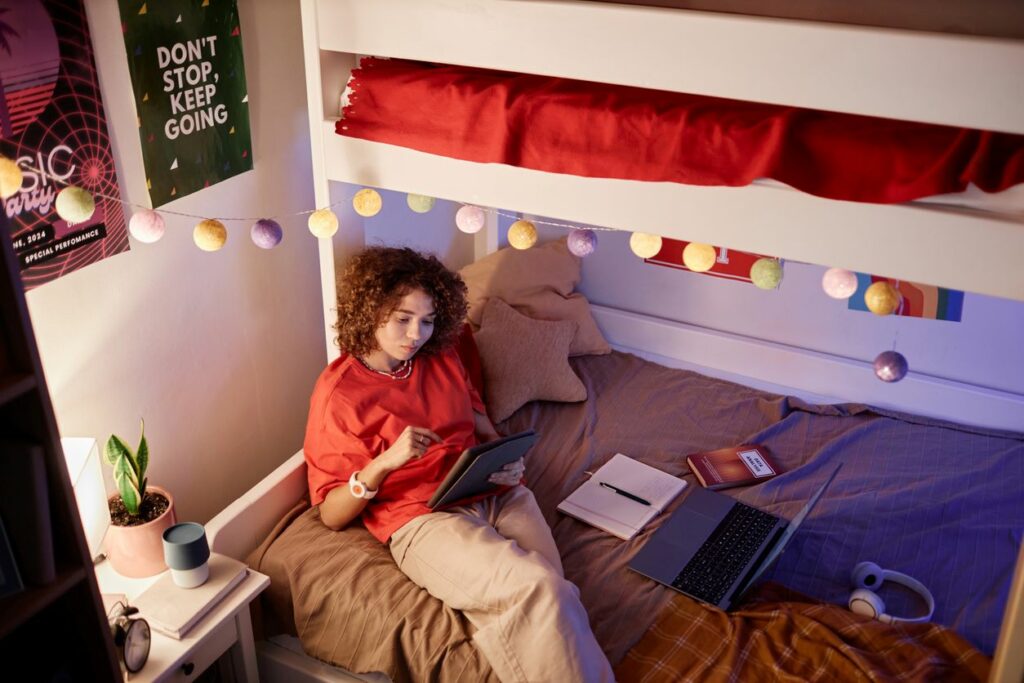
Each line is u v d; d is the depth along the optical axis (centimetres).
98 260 184
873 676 165
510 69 169
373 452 199
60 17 163
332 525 200
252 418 244
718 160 157
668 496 226
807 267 275
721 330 296
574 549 208
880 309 156
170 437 216
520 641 169
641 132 162
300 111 235
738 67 149
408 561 190
